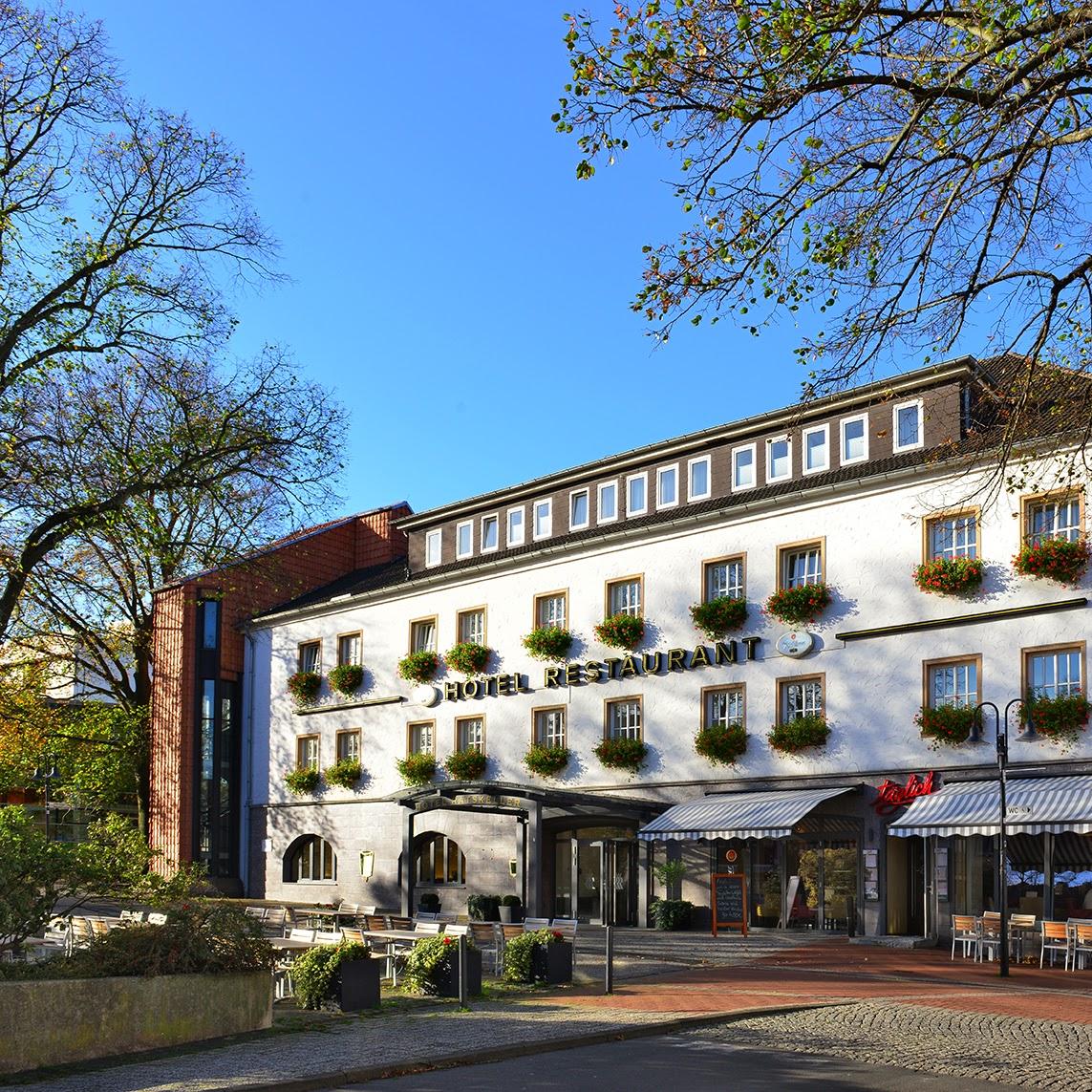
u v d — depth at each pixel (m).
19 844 15.39
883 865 30.08
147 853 19.55
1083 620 27.62
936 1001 18.62
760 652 33.47
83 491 23.22
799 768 32.19
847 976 22.39
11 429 22.83
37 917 15.11
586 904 37.12
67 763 48.69
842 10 10.59
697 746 34.06
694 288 11.95
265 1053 13.66
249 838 48.69
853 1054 13.90
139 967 14.27
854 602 31.70
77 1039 13.15
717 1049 14.26
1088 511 27.97
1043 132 11.12
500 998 18.62
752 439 35.75
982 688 29.06
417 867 42.50
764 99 11.05
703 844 34.00
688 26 10.98
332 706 45.94
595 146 11.31
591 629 37.88
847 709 31.45
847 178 11.42
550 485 41.09
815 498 32.75
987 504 14.10
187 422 24.39
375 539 52.75
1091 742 27.09
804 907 31.72
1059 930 24.36
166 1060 13.16
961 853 28.97
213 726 48.66
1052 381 13.20
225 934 15.34
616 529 37.97
